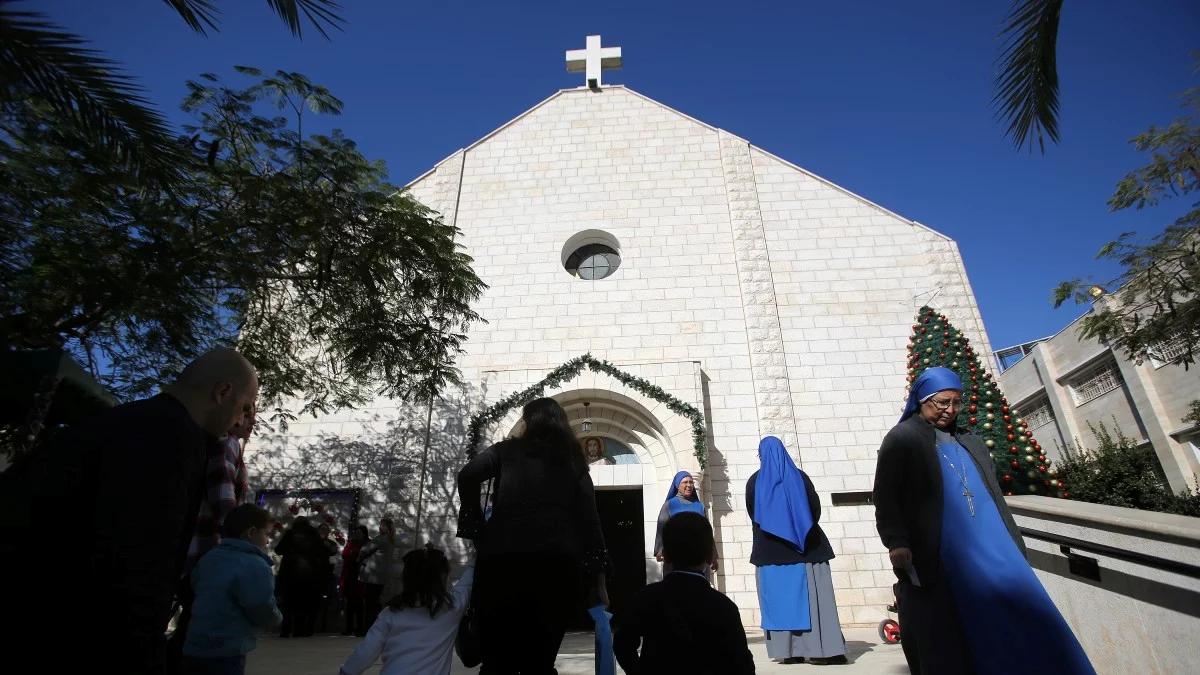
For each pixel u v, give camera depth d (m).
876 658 6.62
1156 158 9.87
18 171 6.94
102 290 7.13
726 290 13.34
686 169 14.65
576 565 2.98
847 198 14.00
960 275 13.04
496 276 13.70
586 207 14.33
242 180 8.27
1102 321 10.90
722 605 2.99
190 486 1.98
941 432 3.54
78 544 1.75
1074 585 4.47
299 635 10.27
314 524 11.70
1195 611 3.31
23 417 3.66
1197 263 9.55
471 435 12.03
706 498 11.34
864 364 12.52
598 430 12.80
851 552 11.20
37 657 1.64
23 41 3.92
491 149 15.19
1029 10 5.40
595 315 13.23
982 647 2.90
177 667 3.48
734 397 12.45
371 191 9.34
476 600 2.93
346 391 12.05
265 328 10.73
